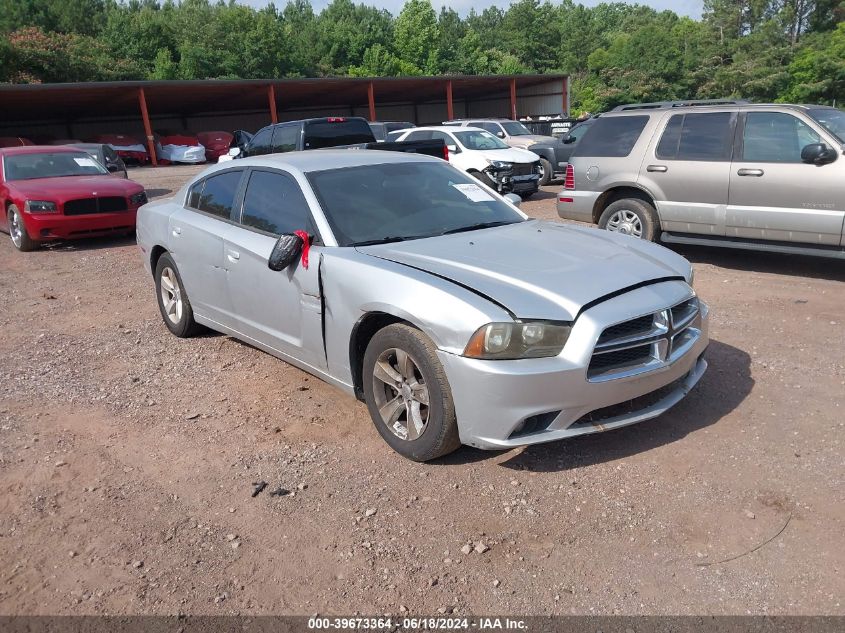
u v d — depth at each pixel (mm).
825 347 5367
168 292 6297
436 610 2779
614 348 3520
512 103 46000
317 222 4410
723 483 3539
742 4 71500
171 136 38062
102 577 3074
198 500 3641
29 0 69438
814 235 7254
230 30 64750
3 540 3377
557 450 3953
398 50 84375
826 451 3791
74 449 4266
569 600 2797
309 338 4410
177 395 5031
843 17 65188
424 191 4906
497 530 3256
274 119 38656
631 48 76688
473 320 3426
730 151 7750
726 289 7238
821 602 2711
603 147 8938
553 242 4340
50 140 35562
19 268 10195
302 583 2975
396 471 3818
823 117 7355
